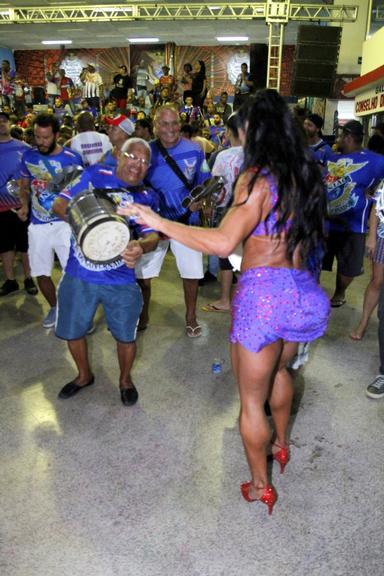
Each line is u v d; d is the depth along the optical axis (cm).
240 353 177
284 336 174
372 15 1058
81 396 291
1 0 1265
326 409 278
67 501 210
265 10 1106
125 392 284
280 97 165
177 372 320
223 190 302
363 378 312
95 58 1823
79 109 1377
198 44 1741
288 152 161
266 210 163
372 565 179
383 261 339
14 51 1866
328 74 977
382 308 280
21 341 366
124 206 166
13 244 460
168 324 398
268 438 192
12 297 459
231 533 194
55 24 1477
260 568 179
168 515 203
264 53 1312
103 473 227
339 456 239
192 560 182
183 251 350
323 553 185
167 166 347
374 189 395
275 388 215
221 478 223
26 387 301
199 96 1360
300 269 176
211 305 426
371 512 204
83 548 187
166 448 244
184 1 1262
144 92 1501
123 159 248
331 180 402
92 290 261
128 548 187
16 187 376
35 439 251
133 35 1622
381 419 269
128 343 273
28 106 1477
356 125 390
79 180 255
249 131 164
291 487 218
